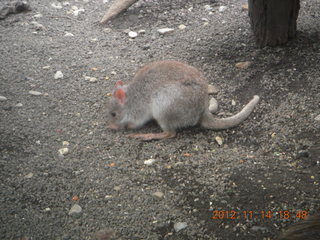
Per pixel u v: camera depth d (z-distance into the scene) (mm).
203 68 2605
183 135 2301
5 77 2541
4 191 2074
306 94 2420
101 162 2186
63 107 2404
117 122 2328
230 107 2414
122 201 2059
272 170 2135
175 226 1988
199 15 3006
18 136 2264
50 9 3109
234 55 2668
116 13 2998
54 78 2553
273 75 2521
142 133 2324
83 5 3172
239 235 1964
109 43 2809
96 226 1989
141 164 2182
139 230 1980
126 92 2311
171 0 3146
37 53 2711
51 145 2238
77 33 2889
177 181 2119
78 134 2291
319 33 2727
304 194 2049
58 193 2078
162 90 2260
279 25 2611
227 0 3143
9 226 1980
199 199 2062
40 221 1998
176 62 2320
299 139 2242
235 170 2143
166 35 2852
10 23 2957
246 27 2854
